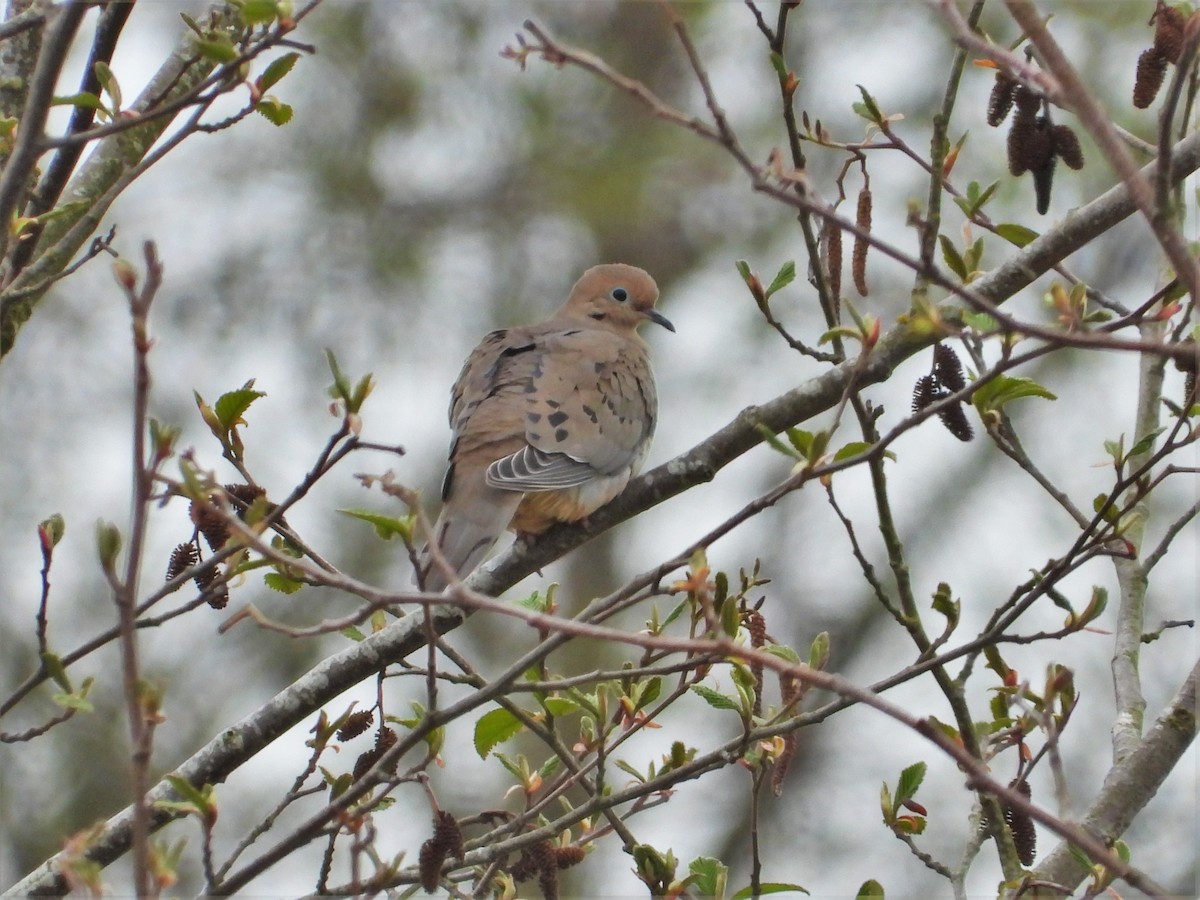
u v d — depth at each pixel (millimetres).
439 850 6375
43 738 17156
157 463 4953
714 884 7012
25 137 6258
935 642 6832
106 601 17812
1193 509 8586
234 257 20531
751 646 7176
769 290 7676
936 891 17328
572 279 21531
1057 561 6809
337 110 21016
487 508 9258
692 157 20938
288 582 7277
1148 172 7648
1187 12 7418
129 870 14836
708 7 20625
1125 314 8508
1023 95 7066
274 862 6059
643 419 10492
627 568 20469
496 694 6262
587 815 7203
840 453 6598
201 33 6680
